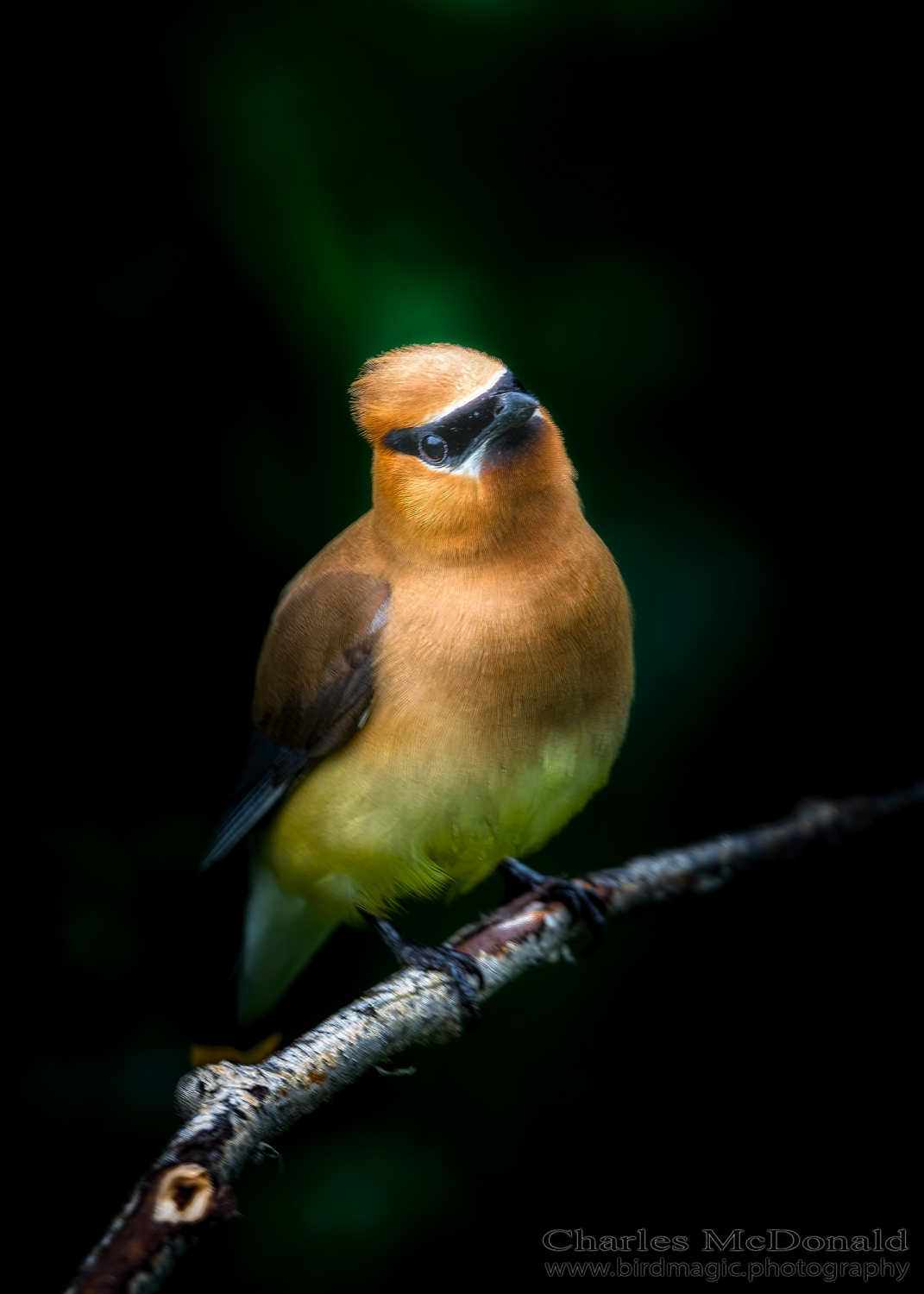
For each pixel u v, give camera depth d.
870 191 3.99
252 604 3.92
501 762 3.83
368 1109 3.93
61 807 3.92
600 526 3.95
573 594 3.83
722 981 3.98
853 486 3.99
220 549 3.92
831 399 3.99
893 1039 3.97
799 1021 3.98
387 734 3.84
